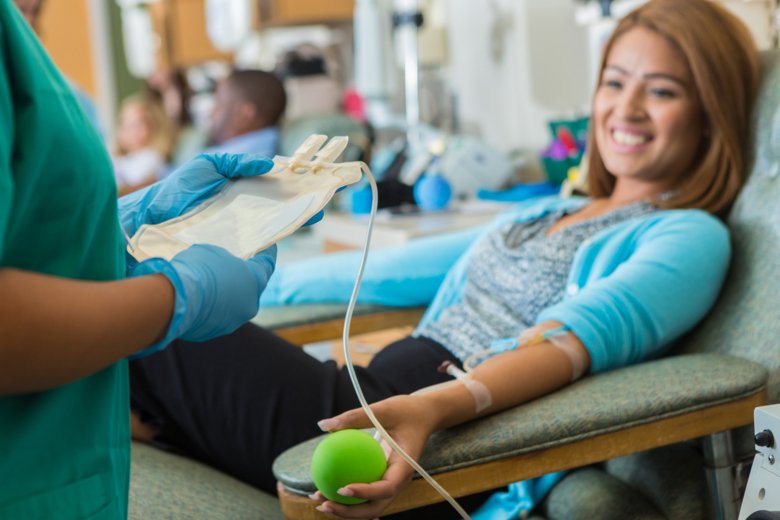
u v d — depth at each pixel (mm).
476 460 1009
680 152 1486
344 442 930
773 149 1378
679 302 1278
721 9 1466
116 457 803
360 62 3088
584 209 1601
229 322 765
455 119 3305
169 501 1111
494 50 3037
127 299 671
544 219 1607
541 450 1038
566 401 1097
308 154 895
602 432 1060
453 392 1061
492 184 2738
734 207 1448
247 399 1265
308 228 3217
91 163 717
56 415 730
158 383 1304
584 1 2496
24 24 702
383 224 2246
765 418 933
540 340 1172
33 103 671
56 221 708
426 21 3445
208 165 917
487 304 1526
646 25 1479
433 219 2297
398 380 1417
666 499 1262
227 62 5055
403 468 947
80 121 727
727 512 1150
